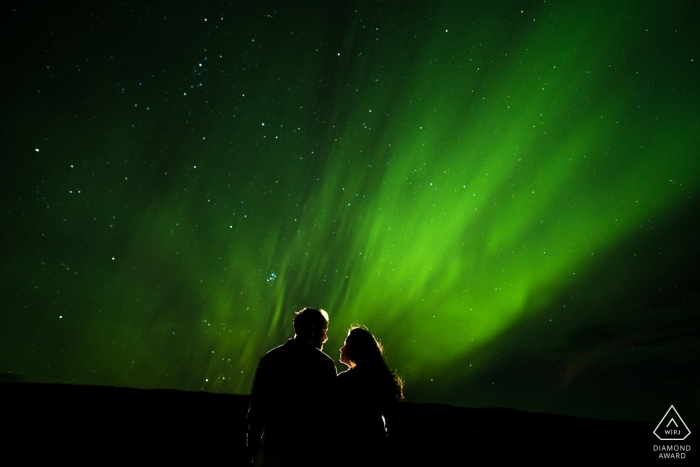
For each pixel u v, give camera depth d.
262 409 2.20
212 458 3.42
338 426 2.21
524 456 3.68
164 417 4.22
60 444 3.45
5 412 3.94
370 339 2.45
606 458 3.68
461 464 3.49
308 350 2.30
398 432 2.28
